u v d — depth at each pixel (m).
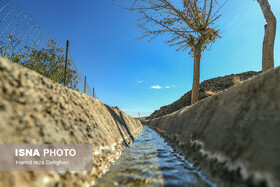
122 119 6.63
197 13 7.85
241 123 1.55
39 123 1.46
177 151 3.41
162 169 2.22
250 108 1.53
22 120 1.30
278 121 1.15
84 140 1.99
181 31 8.12
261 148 1.17
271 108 1.27
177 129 4.58
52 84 2.02
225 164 1.49
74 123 2.03
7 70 1.41
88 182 1.65
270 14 4.82
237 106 1.78
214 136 1.96
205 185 1.59
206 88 19.61
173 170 2.15
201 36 8.05
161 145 4.78
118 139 3.77
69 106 2.15
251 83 1.74
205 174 1.78
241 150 1.37
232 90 2.10
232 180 1.32
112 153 2.75
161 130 8.84
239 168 1.28
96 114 3.07
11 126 1.19
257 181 1.07
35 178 1.13
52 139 1.48
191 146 2.65
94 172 1.86
